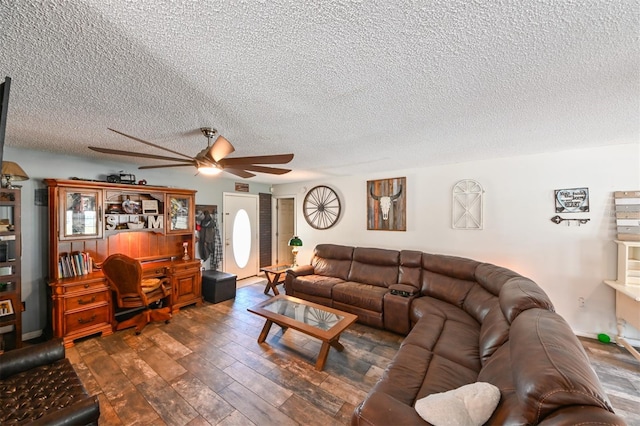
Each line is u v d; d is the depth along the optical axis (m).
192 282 3.87
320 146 2.72
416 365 1.73
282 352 2.59
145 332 3.02
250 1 0.87
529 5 0.90
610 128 2.19
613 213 2.77
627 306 2.57
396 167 3.94
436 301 3.05
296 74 1.34
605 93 1.56
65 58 1.18
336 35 1.04
